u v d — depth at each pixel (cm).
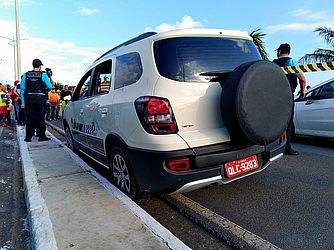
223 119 268
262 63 260
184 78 266
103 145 367
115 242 219
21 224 290
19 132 870
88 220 254
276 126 270
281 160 490
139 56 293
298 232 252
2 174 466
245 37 316
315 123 613
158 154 252
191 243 245
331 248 227
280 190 349
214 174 264
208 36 289
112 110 321
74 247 213
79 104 471
